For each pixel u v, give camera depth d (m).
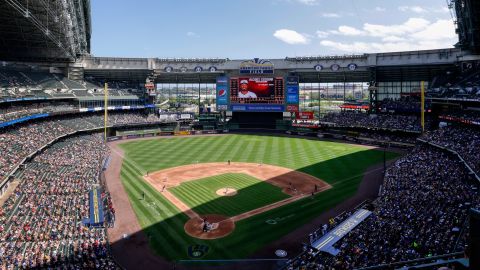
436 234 29.30
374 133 96.81
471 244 6.98
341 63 105.94
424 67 97.62
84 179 51.03
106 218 39.34
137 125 107.56
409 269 8.49
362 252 28.39
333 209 43.19
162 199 46.88
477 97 65.50
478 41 72.69
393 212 36.34
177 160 71.44
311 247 31.56
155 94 119.44
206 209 43.25
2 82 80.00
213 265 30.39
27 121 75.19
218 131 112.75
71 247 30.94
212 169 63.53
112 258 30.48
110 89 111.44
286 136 104.38
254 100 109.56
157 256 31.92
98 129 97.00
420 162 56.25
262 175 59.12
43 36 82.62
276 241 34.69
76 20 86.31
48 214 37.78
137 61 112.81
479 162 46.59
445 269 7.66
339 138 99.38
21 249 29.92
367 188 51.50
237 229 37.50
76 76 107.75
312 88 129.00
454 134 66.12
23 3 60.75
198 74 119.12
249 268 29.88
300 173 60.44
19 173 51.00
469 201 35.69
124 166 65.94
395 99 104.69
